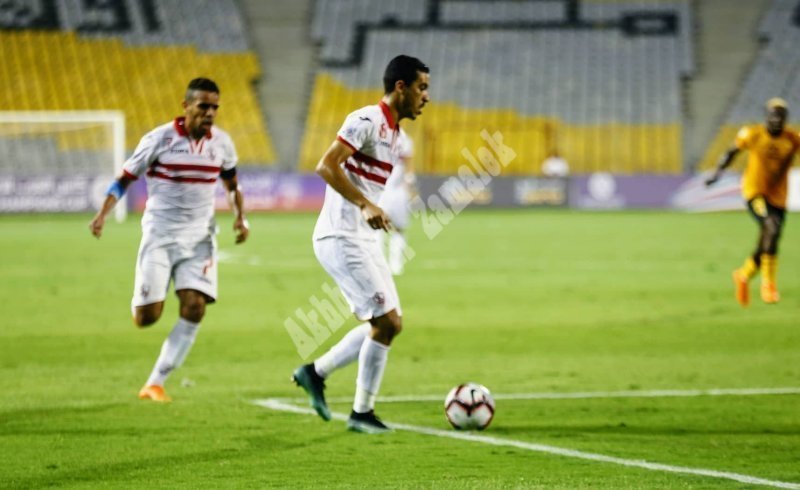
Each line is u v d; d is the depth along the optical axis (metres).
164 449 24.47
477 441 25.30
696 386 32.50
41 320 47.12
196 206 30.39
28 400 30.36
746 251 81.44
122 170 30.09
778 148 47.12
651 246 86.19
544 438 25.56
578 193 137.88
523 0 166.00
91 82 154.50
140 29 162.12
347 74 157.75
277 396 31.17
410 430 26.56
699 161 144.12
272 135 149.88
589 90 153.50
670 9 162.00
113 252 81.06
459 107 152.12
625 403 29.97
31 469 22.58
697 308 50.94
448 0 166.75
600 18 162.62
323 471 22.39
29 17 161.62
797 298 54.19
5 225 111.19
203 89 29.58
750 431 26.23
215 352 39.16
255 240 93.31
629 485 21.03
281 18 165.12
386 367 36.19
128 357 38.03
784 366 35.91
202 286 30.39
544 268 70.25
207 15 165.00
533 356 38.34
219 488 21.03
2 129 141.75
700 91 151.62
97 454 23.95
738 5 160.88
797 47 154.38
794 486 20.89
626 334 43.34
